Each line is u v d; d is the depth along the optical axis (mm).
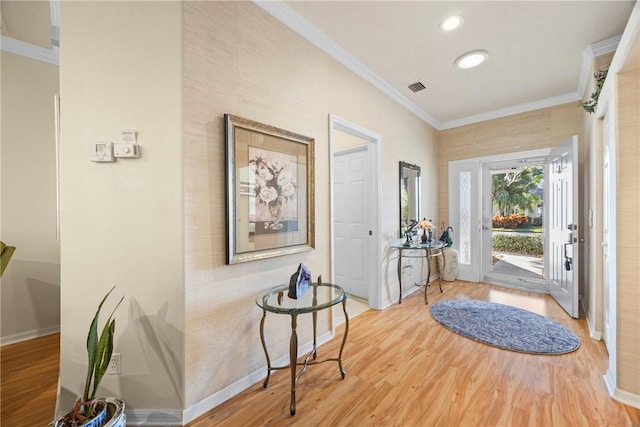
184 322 1526
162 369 1530
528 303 3379
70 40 1509
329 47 2447
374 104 3115
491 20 2178
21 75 2578
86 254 1528
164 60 1521
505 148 4051
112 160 1516
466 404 1652
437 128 4645
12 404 1698
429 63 2801
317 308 1627
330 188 2504
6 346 2457
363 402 1683
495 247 4340
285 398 1726
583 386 1798
